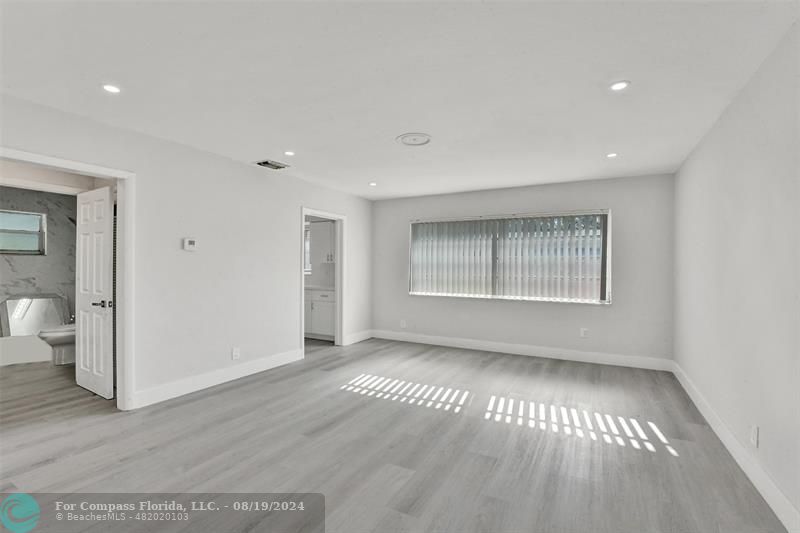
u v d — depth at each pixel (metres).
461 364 4.71
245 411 3.19
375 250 6.39
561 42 1.88
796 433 1.71
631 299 4.62
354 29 1.79
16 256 5.16
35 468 2.28
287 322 4.72
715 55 1.98
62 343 4.61
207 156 3.75
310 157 3.91
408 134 3.21
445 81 2.30
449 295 5.68
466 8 1.62
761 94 2.07
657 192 4.49
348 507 1.93
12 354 5.00
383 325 6.34
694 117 2.80
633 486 2.12
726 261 2.62
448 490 2.08
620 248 4.67
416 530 1.76
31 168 3.89
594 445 2.61
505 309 5.35
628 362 4.63
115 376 3.59
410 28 1.77
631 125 2.97
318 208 5.21
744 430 2.29
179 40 1.88
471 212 5.58
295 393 3.64
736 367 2.43
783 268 1.83
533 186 5.15
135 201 3.19
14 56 2.02
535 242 5.07
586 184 4.84
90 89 2.42
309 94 2.48
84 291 3.73
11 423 2.93
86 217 3.70
